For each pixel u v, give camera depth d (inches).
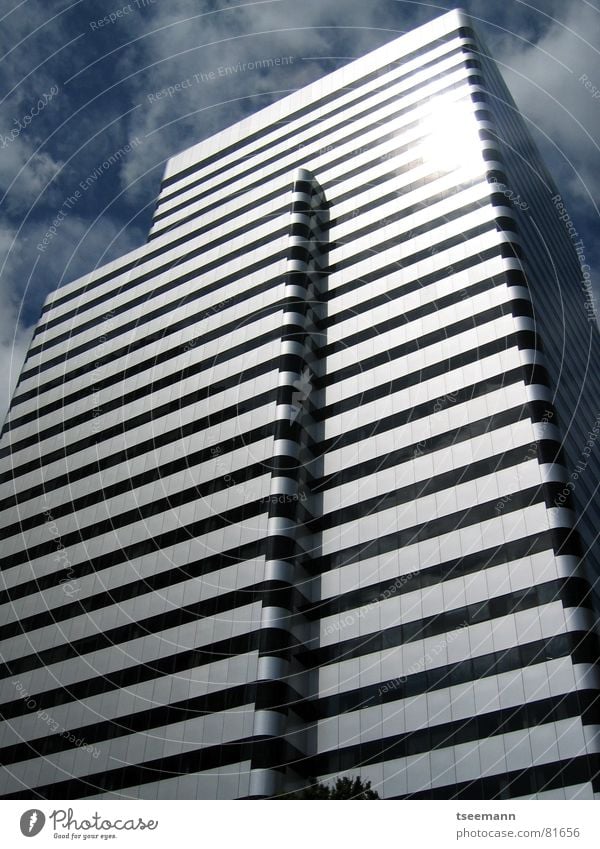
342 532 2165.4
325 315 2805.1
